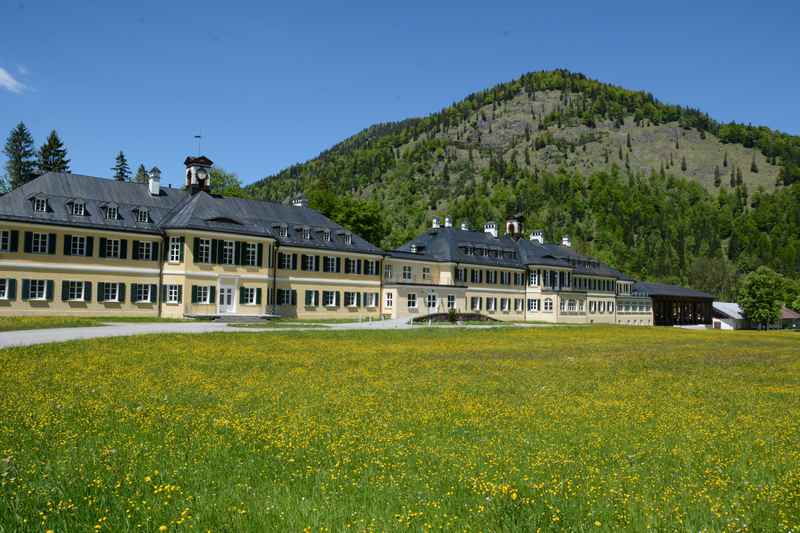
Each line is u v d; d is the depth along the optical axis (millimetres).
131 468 10812
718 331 83312
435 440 14164
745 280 133500
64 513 8461
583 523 8539
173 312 62906
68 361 26906
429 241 95875
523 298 101500
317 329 53000
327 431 14797
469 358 35594
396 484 10289
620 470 11711
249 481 10359
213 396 19781
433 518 8523
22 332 39156
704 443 14570
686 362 36969
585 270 111688
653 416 18312
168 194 69562
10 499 8906
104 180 65562
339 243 78562
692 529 8344
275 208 76625
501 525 8422
